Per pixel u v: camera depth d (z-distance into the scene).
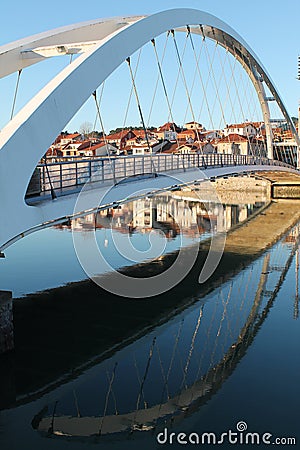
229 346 11.56
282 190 50.44
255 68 34.75
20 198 8.51
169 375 10.01
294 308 14.52
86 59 10.30
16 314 13.39
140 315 13.70
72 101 9.59
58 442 7.63
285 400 8.90
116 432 7.84
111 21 15.03
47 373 9.94
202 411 8.52
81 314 13.56
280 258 21.42
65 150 49.62
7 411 8.59
